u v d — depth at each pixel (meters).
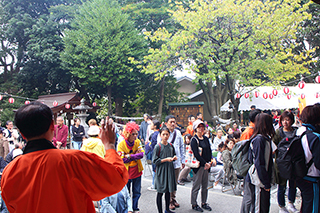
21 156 1.40
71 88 24.73
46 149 1.40
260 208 3.37
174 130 5.51
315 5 17.80
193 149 4.51
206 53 13.23
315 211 3.28
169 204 4.36
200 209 4.57
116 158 1.55
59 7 21.41
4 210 4.43
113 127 1.62
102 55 18.48
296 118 5.98
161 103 23.64
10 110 19.50
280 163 3.53
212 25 13.61
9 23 20.36
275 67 13.10
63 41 20.75
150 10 20.89
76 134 9.38
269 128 3.43
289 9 12.59
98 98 25.39
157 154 4.23
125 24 19.77
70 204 1.33
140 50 19.98
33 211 1.30
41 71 20.89
